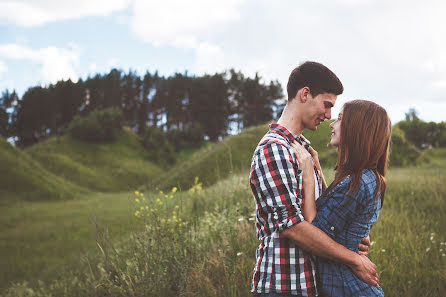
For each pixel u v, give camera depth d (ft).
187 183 51.62
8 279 20.08
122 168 199.21
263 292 4.91
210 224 13.94
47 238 34.88
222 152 56.24
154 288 9.17
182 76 328.29
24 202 79.61
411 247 12.17
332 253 4.68
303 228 4.60
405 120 100.48
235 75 317.63
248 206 16.11
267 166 4.86
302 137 5.75
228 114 315.17
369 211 5.09
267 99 305.73
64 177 168.04
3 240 35.45
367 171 5.15
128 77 328.29
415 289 9.33
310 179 5.07
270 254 4.89
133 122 324.80
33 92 297.53
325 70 5.22
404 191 24.93
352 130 5.11
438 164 63.67
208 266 10.19
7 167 93.76
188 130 282.36
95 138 225.15
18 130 294.87
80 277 12.36
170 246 10.76
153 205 13.07
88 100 319.06
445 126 94.99
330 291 4.85
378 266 10.30
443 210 19.49
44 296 12.54
